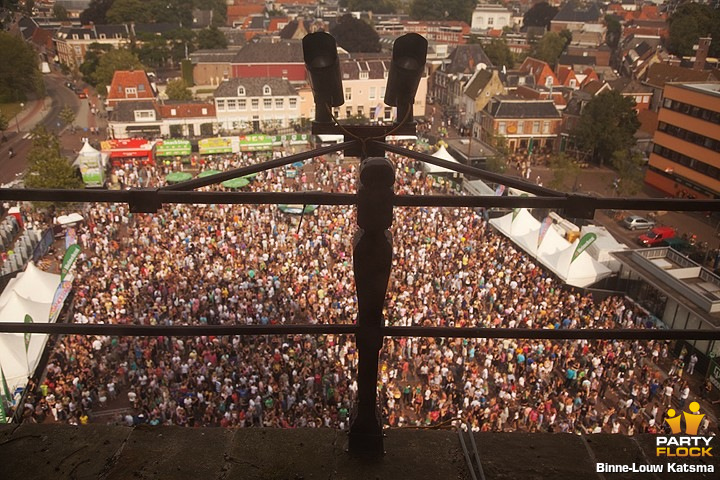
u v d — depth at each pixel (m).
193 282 27.75
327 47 3.52
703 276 28.41
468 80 78.69
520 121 65.25
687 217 47.47
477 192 45.94
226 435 3.93
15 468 3.69
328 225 35.28
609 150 61.12
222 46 117.06
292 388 19.98
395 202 3.19
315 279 28.23
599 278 29.62
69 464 3.72
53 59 114.25
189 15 140.00
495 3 190.12
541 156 65.00
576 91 71.44
